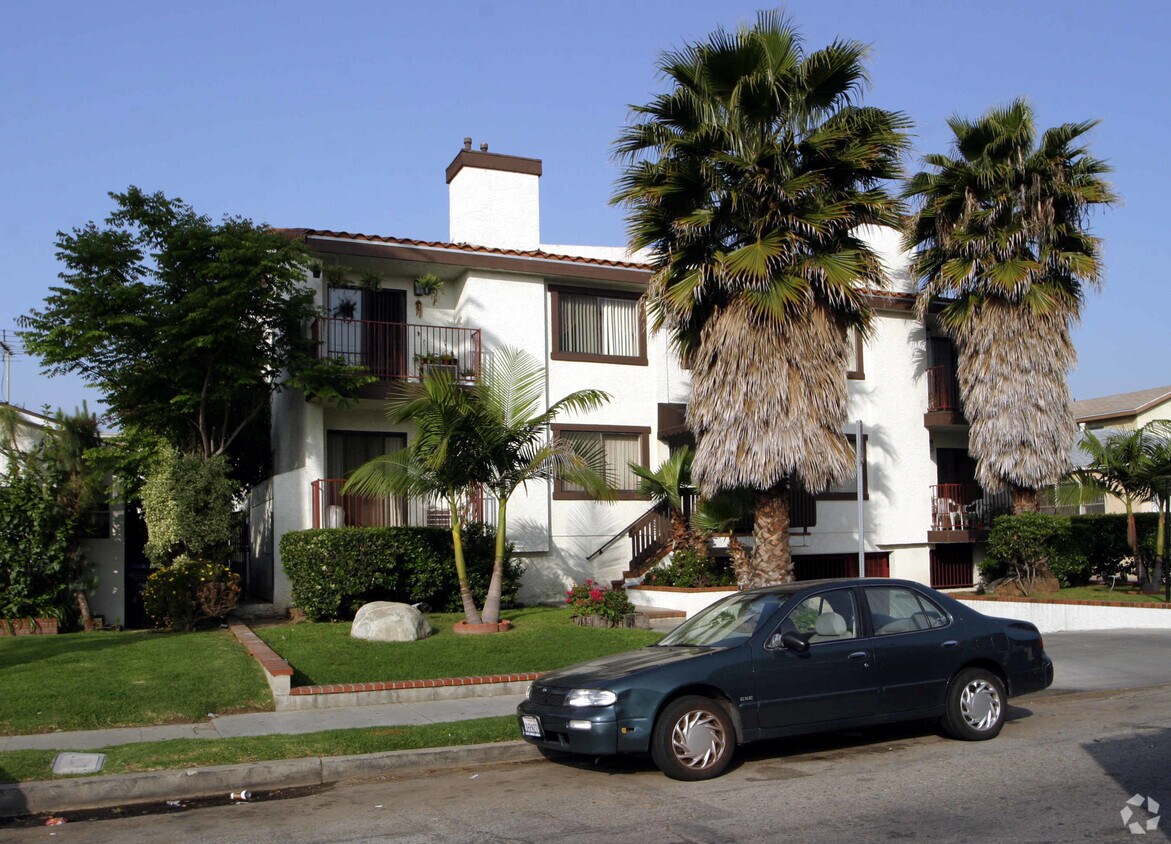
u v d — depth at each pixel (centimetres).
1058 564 2238
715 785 791
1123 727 978
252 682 1140
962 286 2142
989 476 2158
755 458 1482
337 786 853
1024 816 671
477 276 1981
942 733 962
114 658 1230
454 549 1619
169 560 1603
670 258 1577
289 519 1752
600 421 2075
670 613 1712
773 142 1513
